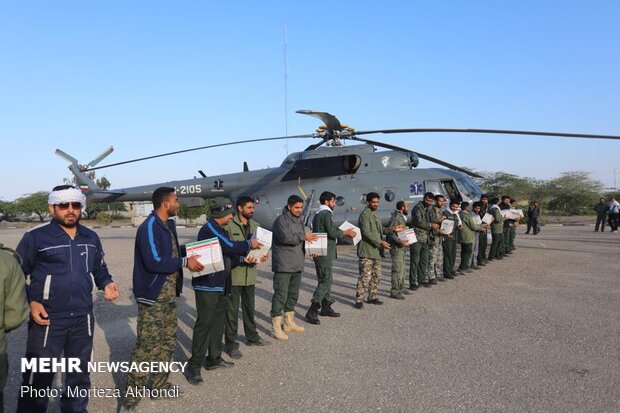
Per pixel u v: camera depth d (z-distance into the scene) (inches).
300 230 253.0
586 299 324.5
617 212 932.6
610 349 219.1
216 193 666.8
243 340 249.8
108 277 159.6
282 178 627.8
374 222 318.0
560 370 193.9
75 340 145.7
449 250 419.2
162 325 171.8
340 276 452.4
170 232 176.7
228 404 170.4
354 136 562.9
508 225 564.1
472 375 191.0
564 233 916.6
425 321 278.4
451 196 581.0
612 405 160.7
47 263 141.0
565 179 2276.1
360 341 242.4
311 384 186.7
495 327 260.4
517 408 160.1
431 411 159.8
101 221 2118.6
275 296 250.8
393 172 598.2
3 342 118.4
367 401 169.2
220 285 193.5
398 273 344.8
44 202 2672.2
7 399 178.7
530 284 384.5
